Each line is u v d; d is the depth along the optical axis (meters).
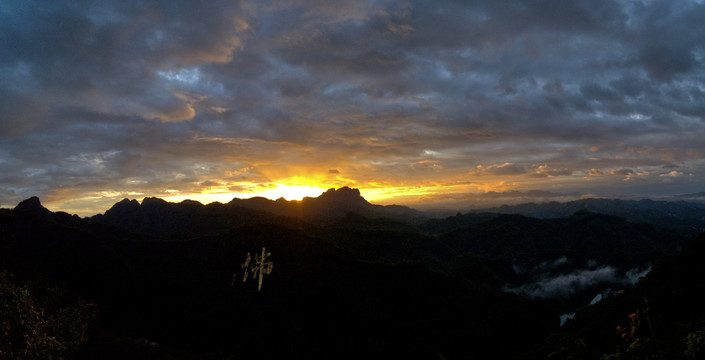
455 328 72.69
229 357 58.91
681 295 27.58
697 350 9.34
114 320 66.69
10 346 17.66
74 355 37.09
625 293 41.41
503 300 87.19
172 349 55.53
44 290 35.03
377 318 73.56
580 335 34.81
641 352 9.54
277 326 69.50
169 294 78.50
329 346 62.91
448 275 95.56
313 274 89.44
